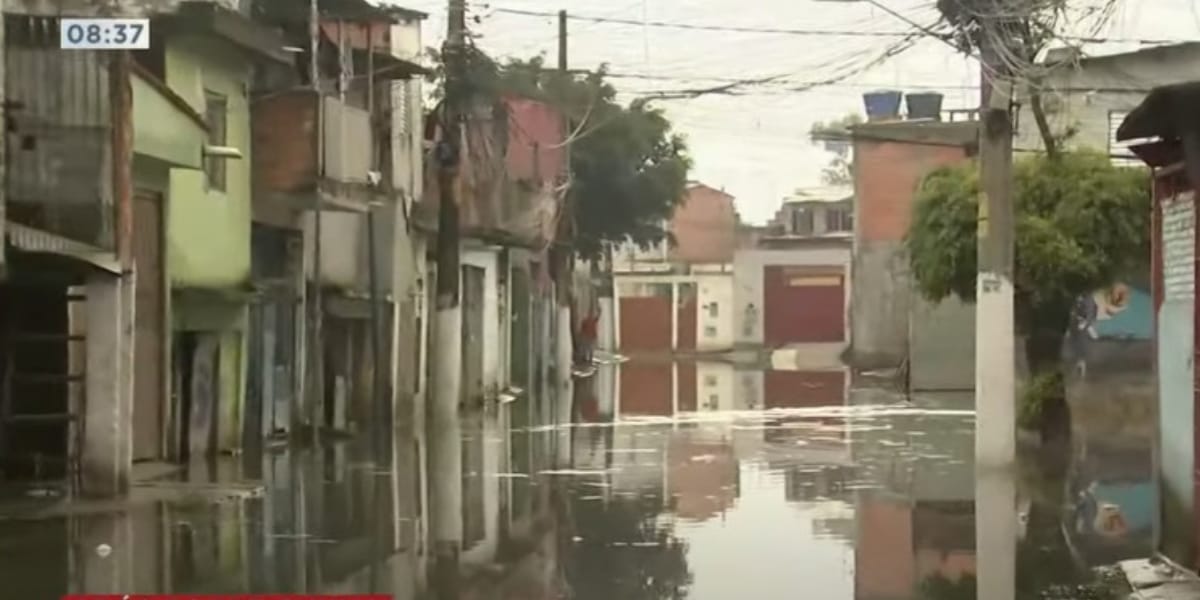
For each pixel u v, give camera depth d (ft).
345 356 95.55
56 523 51.11
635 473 68.44
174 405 71.82
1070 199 75.51
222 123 77.61
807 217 253.44
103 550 45.47
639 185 171.53
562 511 55.47
